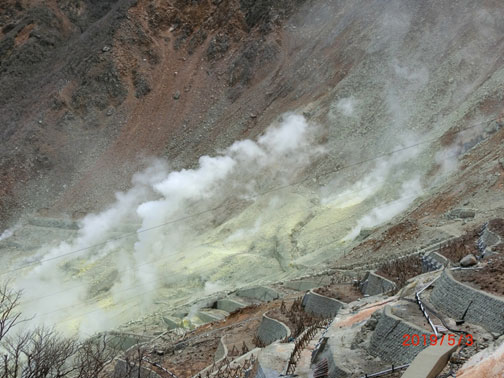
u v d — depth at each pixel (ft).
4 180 274.57
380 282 78.23
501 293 45.24
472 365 38.60
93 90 308.81
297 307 84.74
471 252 77.82
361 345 49.11
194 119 284.00
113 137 288.51
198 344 88.63
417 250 104.01
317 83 263.08
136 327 125.70
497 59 214.28
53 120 300.40
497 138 146.51
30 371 47.50
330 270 117.80
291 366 51.78
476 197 123.65
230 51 311.68
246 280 154.61
